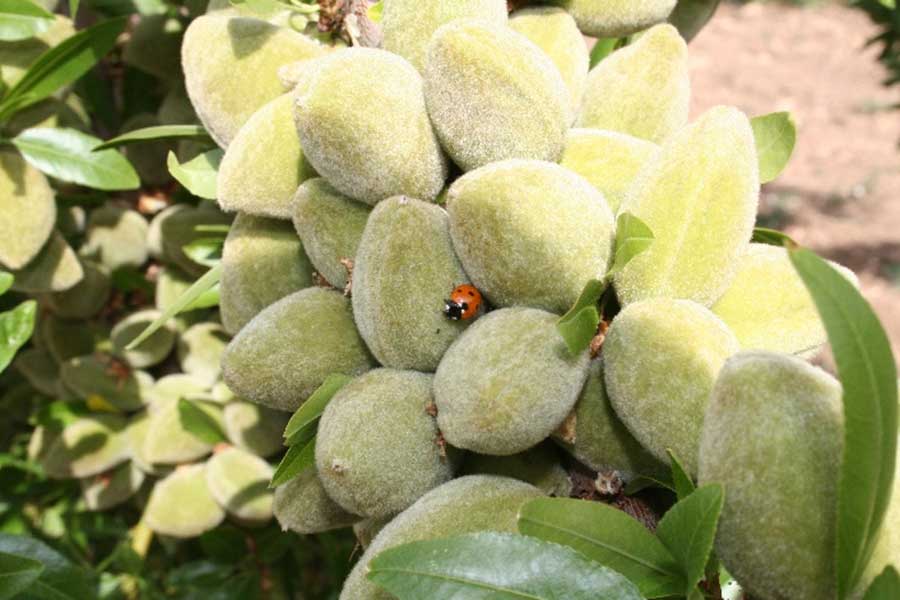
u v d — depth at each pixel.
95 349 0.45
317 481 0.30
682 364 0.24
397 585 0.23
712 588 0.24
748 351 0.23
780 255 0.27
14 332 0.35
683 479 0.24
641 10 0.33
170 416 0.42
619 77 0.31
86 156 0.39
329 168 0.28
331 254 0.29
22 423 0.52
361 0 0.33
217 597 0.46
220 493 0.41
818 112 1.44
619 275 0.26
